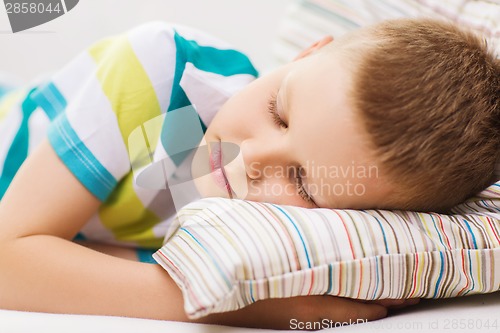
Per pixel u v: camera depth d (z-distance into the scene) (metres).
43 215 0.74
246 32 1.41
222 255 0.59
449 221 0.69
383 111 0.65
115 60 0.82
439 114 0.67
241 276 0.59
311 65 0.71
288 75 0.73
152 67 0.82
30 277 0.69
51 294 0.68
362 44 0.71
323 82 0.67
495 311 0.66
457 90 0.69
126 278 0.67
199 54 0.89
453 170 0.69
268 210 0.65
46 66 1.38
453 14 1.04
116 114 0.78
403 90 0.66
